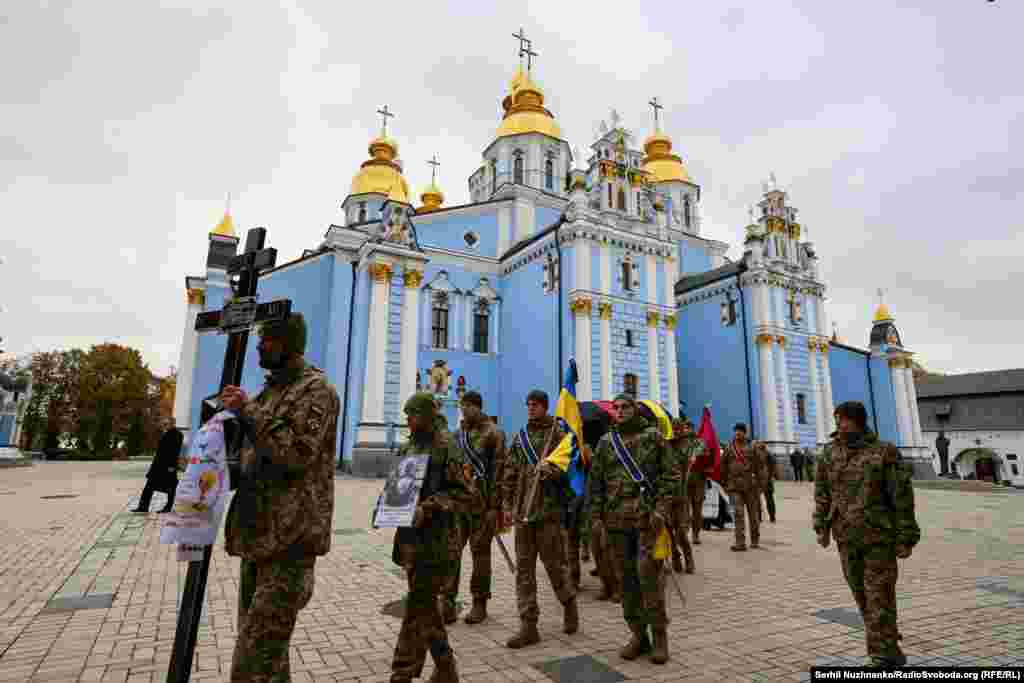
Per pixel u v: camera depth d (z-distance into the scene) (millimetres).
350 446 26516
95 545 9633
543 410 6500
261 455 3332
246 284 3967
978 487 30016
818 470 5391
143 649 5047
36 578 7496
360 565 8602
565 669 4766
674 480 5176
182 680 3184
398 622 5926
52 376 60844
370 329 25828
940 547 11000
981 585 7855
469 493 4535
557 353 29109
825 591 7445
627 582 5121
